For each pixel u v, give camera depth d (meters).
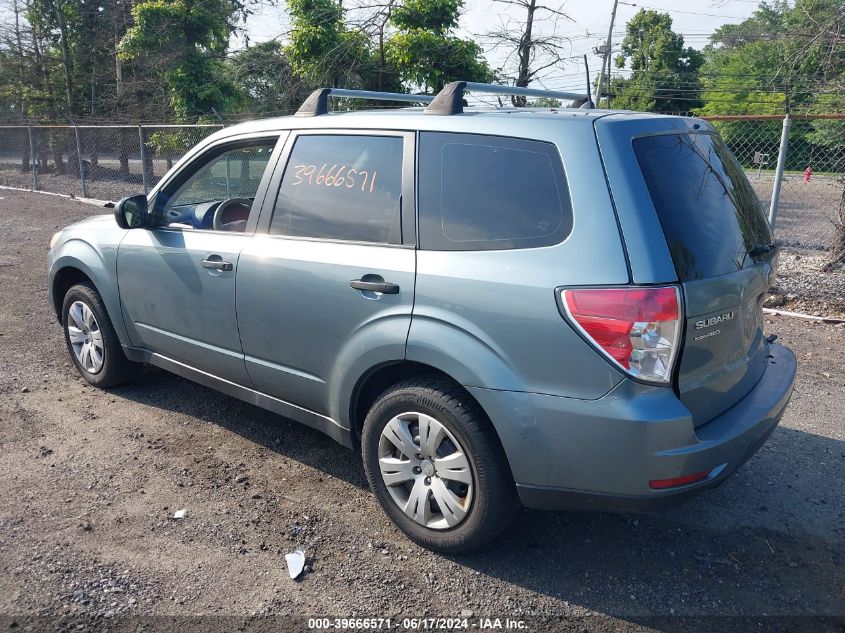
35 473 3.89
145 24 19.25
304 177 3.73
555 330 2.73
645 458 2.65
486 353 2.90
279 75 17.03
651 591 3.06
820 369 5.72
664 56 42.81
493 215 3.01
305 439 4.40
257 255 3.78
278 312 3.68
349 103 14.17
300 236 3.66
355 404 3.48
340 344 3.42
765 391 3.28
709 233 2.95
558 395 2.75
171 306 4.30
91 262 4.77
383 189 3.38
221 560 3.19
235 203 4.48
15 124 25.86
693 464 2.71
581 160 2.83
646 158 2.87
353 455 4.22
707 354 2.86
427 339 3.04
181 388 5.14
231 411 4.77
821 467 4.17
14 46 25.36
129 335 4.70
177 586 3.01
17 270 9.03
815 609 2.96
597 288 2.66
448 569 3.17
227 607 2.89
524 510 3.67
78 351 5.14
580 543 3.39
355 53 14.27
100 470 3.95
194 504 3.63
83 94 26.05
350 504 3.68
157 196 4.47
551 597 3.01
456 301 2.99
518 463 2.88
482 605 2.95
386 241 3.31
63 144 21.39
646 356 2.62
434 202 3.19
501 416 2.87
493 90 3.58
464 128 3.20
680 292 2.66
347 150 3.59
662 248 2.68
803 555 3.33
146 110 21.19
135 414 4.70
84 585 2.98
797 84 9.14
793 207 15.91
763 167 11.48
